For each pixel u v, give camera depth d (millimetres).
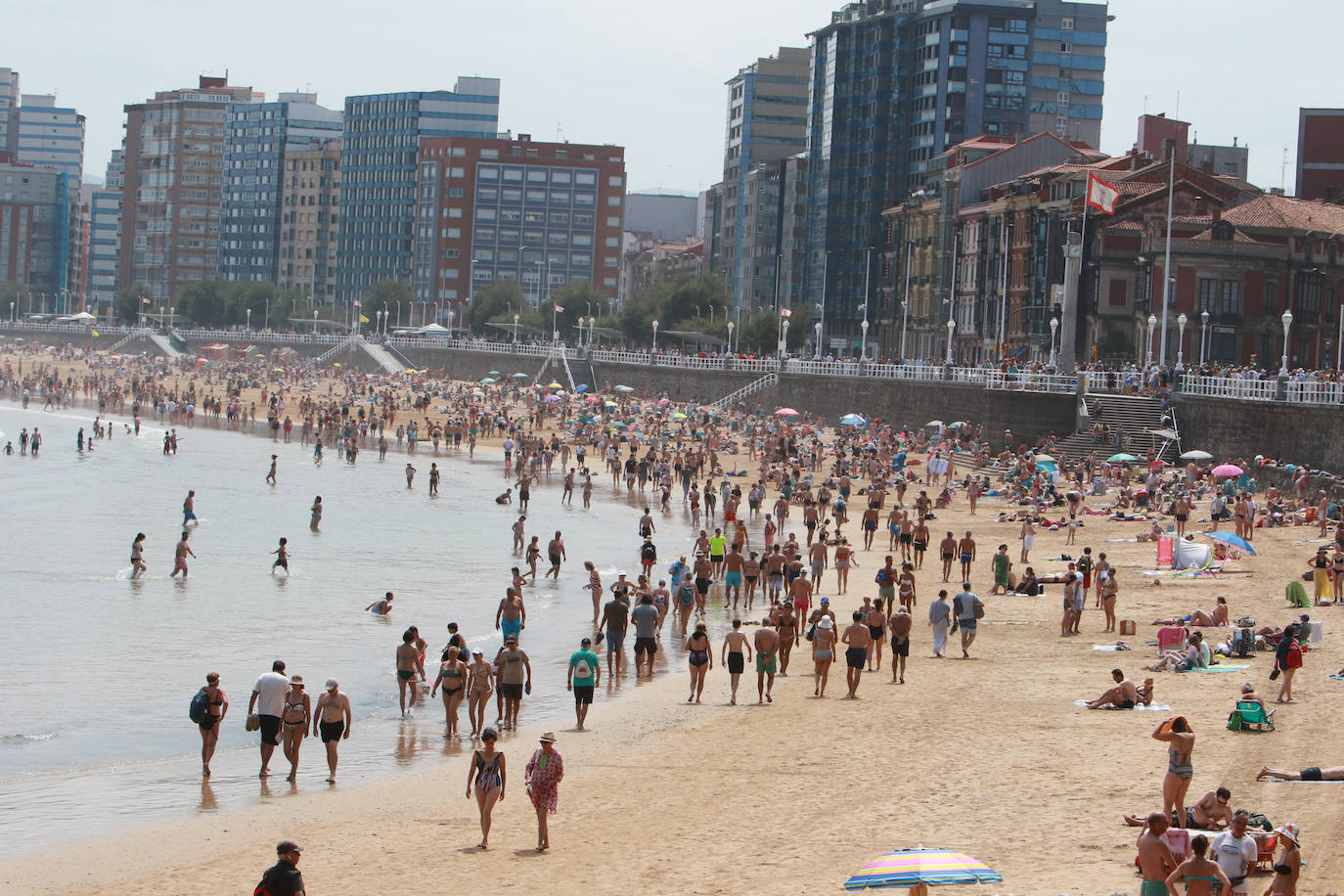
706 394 181000
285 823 32188
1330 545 68812
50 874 28625
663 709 43688
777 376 165125
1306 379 105625
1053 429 114938
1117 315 150750
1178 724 29125
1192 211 152625
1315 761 33219
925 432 132000
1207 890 22641
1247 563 67688
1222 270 138625
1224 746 35000
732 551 64688
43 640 55156
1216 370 118625
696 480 123688
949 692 43969
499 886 27125
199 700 36312
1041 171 175625
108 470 128500
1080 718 39375
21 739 40375
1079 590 53375
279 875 22844
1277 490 88625
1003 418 118125
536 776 29391
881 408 142750
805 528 93812
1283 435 95312
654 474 121562
